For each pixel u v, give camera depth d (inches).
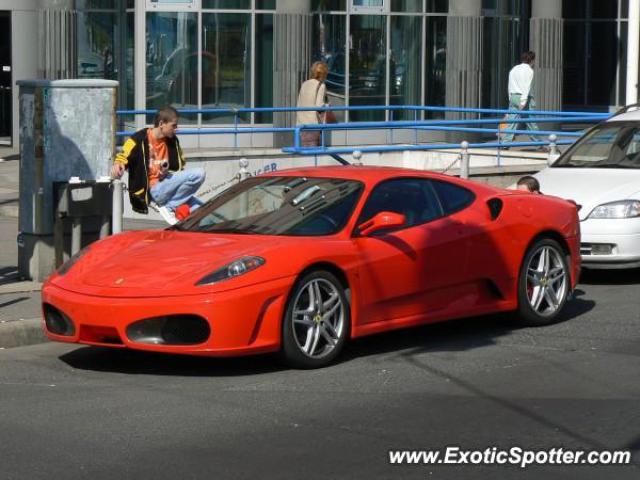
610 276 562.3
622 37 1579.7
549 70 1222.3
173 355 394.6
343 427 306.0
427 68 1196.5
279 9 1101.1
